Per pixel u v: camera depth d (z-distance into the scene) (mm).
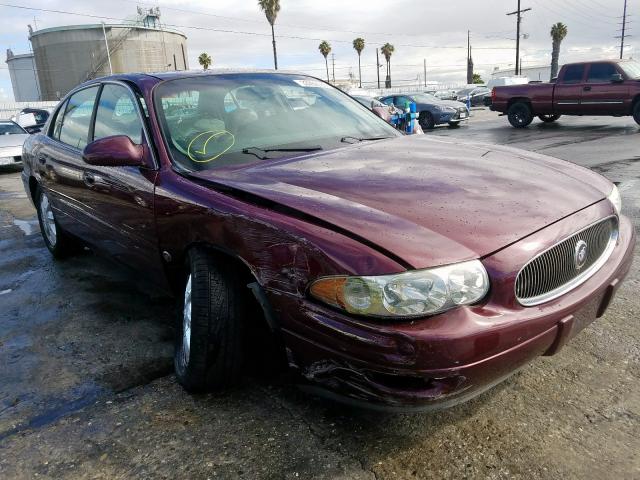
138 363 2957
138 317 3576
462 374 1812
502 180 2463
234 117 3133
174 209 2607
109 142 2824
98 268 4641
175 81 3264
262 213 2182
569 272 2205
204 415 2436
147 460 2174
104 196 3303
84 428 2400
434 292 1802
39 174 4566
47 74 61594
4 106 39094
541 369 2674
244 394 2578
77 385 2766
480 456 2100
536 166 2773
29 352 3164
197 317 2369
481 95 34781
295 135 3127
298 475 2041
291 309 2027
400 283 1788
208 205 2404
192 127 3000
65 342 3264
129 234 3113
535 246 2025
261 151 2883
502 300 1925
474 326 1813
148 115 3006
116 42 59125
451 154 2895
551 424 2266
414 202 2166
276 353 2367
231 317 2367
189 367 2445
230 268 2416
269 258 2105
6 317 3703
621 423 2252
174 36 63562
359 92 26172
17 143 11945
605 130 13828
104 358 3035
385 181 2381
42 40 60438
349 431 2277
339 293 1870
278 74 3725
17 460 2221
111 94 3578
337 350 1906
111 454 2223
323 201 2164
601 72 14227
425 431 2256
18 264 4902
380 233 1926
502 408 2385
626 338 2932
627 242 2641
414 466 2062
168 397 2598
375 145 3092
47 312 3740
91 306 3801
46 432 2389
